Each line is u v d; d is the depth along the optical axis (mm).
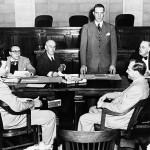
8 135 3377
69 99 4938
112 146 2506
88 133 2395
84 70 4707
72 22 8070
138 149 3602
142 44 4695
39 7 8977
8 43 7336
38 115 3551
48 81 4160
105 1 8922
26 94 3908
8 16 8969
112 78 4359
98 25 4984
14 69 4938
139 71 3266
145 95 3223
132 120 3246
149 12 8906
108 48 5066
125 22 8070
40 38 7262
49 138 3617
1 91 3266
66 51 6113
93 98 4676
